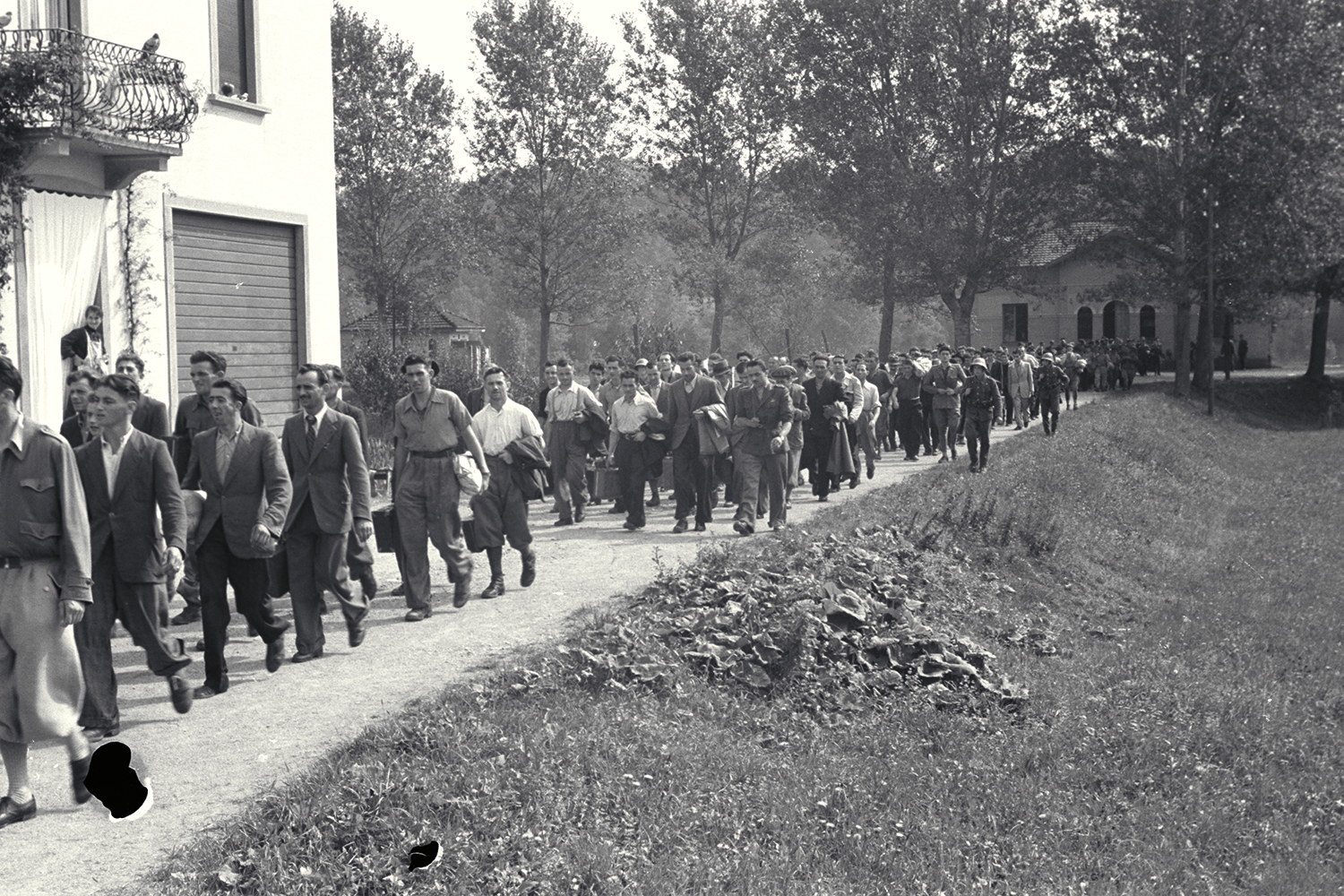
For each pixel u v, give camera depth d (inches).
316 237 815.1
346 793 230.8
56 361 612.1
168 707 308.3
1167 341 2645.2
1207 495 1092.5
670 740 292.8
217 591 319.9
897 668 397.1
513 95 2150.6
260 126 759.7
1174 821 323.6
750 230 2314.2
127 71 605.6
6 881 203.6
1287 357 4534.9
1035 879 267.3
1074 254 2470.5
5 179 546.3
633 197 2300.7
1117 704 417.1
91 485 277.9
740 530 590.6
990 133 2110.0
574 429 642.8
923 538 603.8
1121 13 1983.3
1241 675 504.1
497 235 2231.8
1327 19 1969.7
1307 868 310.5
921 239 2057.1
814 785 287.0
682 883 222.7
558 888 214.1
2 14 543.5
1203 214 2026.3
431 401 414.6
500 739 263.4
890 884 245.4
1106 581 681.0
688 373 608.1
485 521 446.3
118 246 653.9
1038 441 1073.5
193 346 716.7
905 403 1016.2
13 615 231.9
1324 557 824.9
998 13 2085.4
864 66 2118.6
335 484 358.6
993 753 346.0
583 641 349.7
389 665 346.3
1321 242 2015.3
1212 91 1994.3
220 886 200.8
